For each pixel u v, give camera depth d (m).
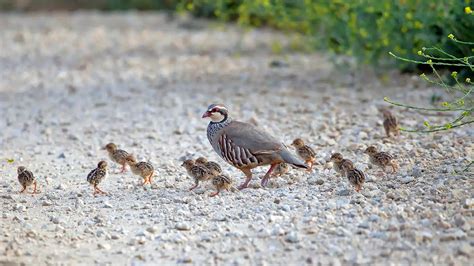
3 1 47.75
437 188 12.00
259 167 14.38
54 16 43.31
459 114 16.83
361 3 19.41
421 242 10.06
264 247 10.28
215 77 23.61
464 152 14.05
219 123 13.32
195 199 12.52
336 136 16.27
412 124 16.47
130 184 13.77
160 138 17.27
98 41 32.84
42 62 28.33
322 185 12.95
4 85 24.48
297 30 27.48
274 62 24.83
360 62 20.61
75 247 10.60
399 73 21.17
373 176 13.12
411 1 18.84
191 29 35.00
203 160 13.67
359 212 11.28
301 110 18.58
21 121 19.66
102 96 21.94
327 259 9.77
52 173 14.83
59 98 22.12
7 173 14.87
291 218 11.26
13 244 10.58
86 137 17.81
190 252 10.27
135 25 37.78
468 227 10.35
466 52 17.73
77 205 12.48
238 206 12.06
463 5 17.23
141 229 11.21
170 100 20.78
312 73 23.03
